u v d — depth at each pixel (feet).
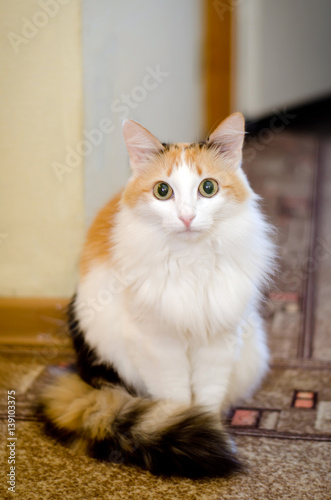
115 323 6.03
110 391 6.07
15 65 7.61
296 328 8.78
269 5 16.70
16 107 7.79
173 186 5.37
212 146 5.56
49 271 8.44
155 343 5.78
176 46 12.21
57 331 8.39
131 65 9.07
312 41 19.33
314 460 5.71
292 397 6.95
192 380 6.15
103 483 5.37
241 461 5.68
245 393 6.75
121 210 5.73
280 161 16.01
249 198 5.65
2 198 8.16
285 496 5.17
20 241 8.33
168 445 5.27
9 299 8.45
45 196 8.16
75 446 5.86
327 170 15.33
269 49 17.04
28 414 6.60
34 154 7.98
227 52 15.29
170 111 12.03
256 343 6.64
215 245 5.55
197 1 14.11
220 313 5.64
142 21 9.50
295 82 18.65
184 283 5.58
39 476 5.47
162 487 5.30
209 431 5.38
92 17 7.70
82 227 8.27
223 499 5.14
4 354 8.08
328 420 6.44
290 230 11.82
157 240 5.48
